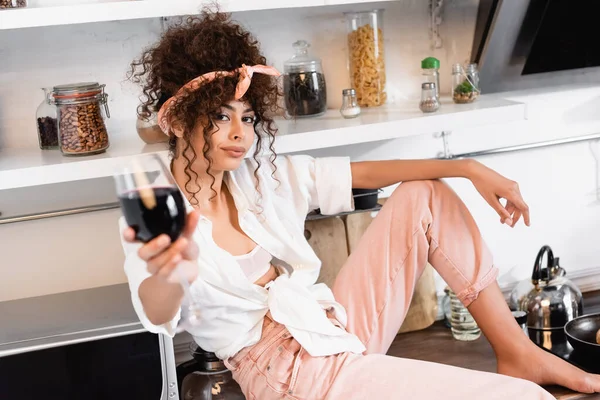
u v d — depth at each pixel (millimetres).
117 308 1938
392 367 1629
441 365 1628
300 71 2254
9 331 1807
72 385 1727
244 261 1736
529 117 2562
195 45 1752
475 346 2275
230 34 1810
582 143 2633
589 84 2596
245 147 1732
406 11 2434
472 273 1917
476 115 2199
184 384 2045
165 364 1774
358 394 1585
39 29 2121
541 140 2596
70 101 1925
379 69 2361
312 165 1966
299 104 2258
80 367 1729
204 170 1732
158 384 1773
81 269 2230
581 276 2703
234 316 1687
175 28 1880
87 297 2111
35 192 2168
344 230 2287
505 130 2555
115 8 1875
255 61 1809
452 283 1937
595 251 2715
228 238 1749
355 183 1997
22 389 1701
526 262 2646
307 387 1634
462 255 1918
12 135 2150
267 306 1717
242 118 1761
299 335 1668
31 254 2188
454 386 1553
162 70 1780
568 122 2607
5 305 2092
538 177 2609
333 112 2354
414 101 2461
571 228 2674
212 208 1755
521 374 1890
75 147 1939
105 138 1977
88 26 2156
